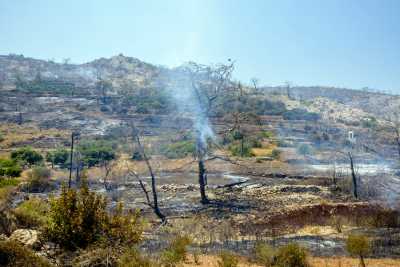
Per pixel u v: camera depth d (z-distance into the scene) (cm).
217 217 3083
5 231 1778
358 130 9406
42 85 14962
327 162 6138
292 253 1541
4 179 4631
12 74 19225
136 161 5953
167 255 1538
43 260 1314
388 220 2491
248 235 2325
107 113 10931
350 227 2436
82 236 1388
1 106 11500
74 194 1448
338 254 1741
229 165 5969
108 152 6394
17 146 8231
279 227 2586
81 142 7769
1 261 1245
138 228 1509
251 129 7806
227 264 1473
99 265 1289
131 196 4069
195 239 2212
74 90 14088
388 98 18075
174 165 5941
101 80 15600
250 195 4000
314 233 2283
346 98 19938
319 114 11825
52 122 10356
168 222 2888
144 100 11444
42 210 2250
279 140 8025
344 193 3966
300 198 3731
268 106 11575
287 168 5800
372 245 1848
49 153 6806
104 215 1435
